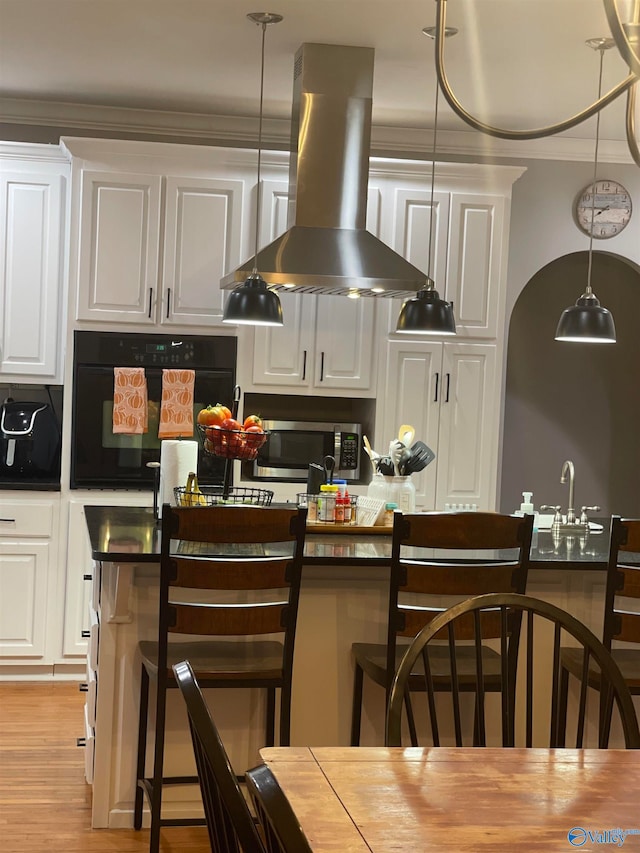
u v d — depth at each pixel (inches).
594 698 131.6
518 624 110.6
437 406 208.4
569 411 249.8
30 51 175.9
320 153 168.2
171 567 106.4
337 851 49.8
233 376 201.5
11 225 199.9
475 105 196.1
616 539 114.9
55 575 195.3
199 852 117.8
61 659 195.9
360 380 206.1
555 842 52.3
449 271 207.6
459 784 60.5
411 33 157.5
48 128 209.3
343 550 122.5
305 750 65.5
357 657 121.3
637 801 58.9
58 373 202.7
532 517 111.4
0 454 201.5
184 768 124.6
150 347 198.7
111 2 150.3
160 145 195.2
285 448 206.7
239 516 106.8
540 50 161.9
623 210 224.2
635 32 56.2
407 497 144.0
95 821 123.6
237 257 200.5
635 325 249.8
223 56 174.2
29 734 162.1
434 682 111.3
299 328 203.6
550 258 223.8
